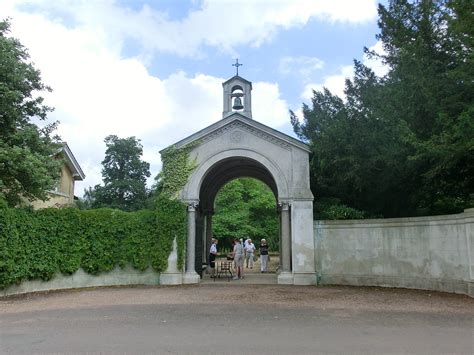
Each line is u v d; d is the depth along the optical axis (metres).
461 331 8.52
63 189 29.59
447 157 13.98
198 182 18.88
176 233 18.31
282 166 18.66
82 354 6.80
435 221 15.33
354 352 6.87
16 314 10.99
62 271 16.97
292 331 8.54
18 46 17.61
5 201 14.84
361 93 18.61
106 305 12.38
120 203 40.44
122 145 42.56
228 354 6.77
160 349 7.09
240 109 21.25
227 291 15.43
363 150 17.44
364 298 13.54
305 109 25.16
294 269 17.84
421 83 14.94
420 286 15.71
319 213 19.69
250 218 45.12
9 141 16.53
